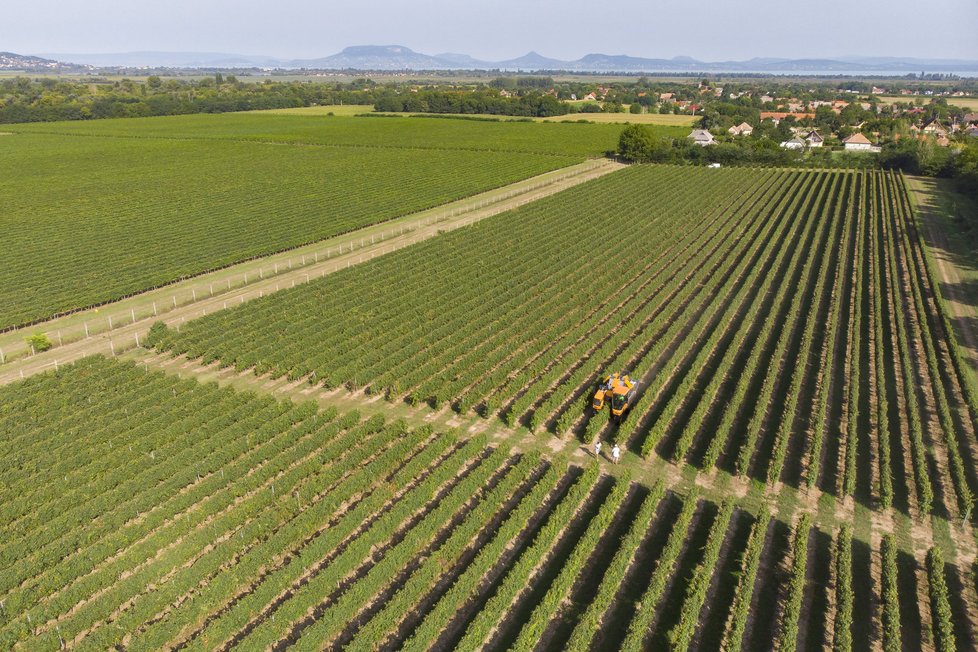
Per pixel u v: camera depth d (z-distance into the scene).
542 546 30.27
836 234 85.75
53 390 44.72
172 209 102.62
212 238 84.88
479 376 48.56
